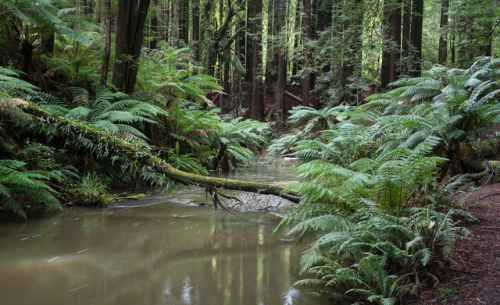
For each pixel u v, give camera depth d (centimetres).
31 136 691
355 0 1369
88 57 912
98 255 369
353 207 367
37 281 296
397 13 1503
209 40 1407
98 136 570
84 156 717
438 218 320
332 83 2045
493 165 582
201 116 1178
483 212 407
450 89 650
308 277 314
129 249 391
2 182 500
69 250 384
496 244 306
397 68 1667
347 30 1409
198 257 368
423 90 750
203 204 655
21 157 612
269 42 2388
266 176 1023
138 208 618
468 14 1145
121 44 848
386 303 232
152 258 362
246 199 674
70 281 298
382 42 1434
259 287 290
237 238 443
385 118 570
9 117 619
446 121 591
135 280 302
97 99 785
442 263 274
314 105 2383
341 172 360
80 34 823
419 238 266
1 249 385
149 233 460
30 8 728
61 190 638
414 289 251
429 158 332
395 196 345
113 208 615
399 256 280
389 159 430
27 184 510
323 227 325
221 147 1190
